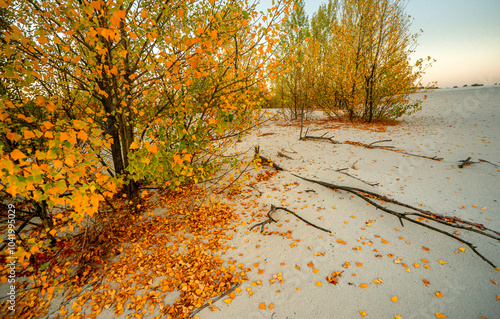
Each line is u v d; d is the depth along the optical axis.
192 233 4.58
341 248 3.77
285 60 4.39
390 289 2.99
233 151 10.01
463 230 3.91
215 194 6.12
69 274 3.64
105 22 3.23
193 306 3.00
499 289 2.85
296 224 4.52
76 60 3.04
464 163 6.30
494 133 9.01
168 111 4.94
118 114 4.52
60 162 2.41
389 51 12.87
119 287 3.39
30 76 2.47
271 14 3.62
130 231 4.63
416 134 10.54
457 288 2.92
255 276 3.41
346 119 16.75
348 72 14.16
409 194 5.23
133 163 3.29
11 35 2.12
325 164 7.61
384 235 3.99
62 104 4.28
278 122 17.77
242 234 4.41
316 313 2.79
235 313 2.88
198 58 3.19
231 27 3.84
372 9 12.88
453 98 19.66
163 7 3.78
